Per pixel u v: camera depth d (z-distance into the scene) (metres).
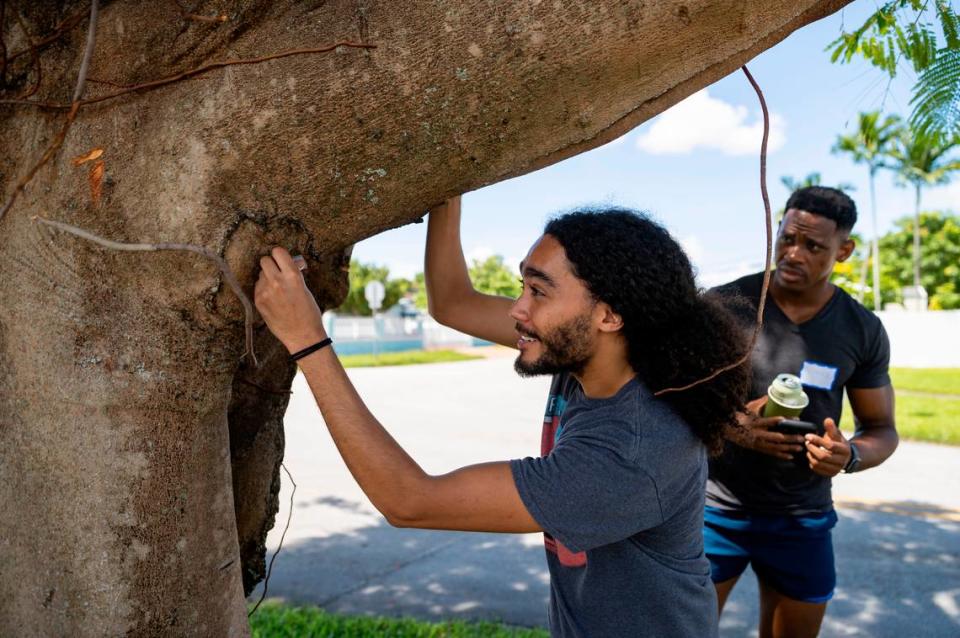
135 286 1.27
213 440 1.39
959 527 5.44
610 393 1.49
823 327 2.62
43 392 1.29
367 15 1.13
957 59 1.66
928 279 40.47
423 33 1.10
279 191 1.22
